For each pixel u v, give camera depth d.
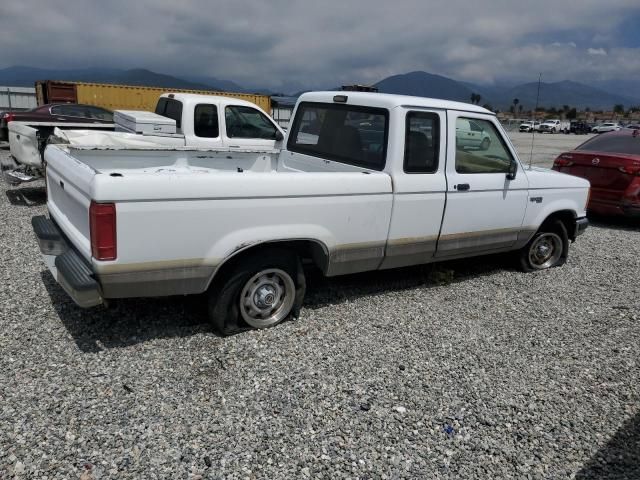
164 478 2.55
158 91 21.62
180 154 5.44
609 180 8.95
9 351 3.60
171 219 3.41
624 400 3.56
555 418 3.30
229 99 8.78
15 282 4.83
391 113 4.50
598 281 6.11
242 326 4.09
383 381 3.56
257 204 3.73
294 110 5.84
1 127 13.00
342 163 4.99
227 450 2.78
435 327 4.50
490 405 3.38
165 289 3.57
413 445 2.94
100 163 4.99
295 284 4.24
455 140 4.88
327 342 4.05
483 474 2.76
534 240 6.12
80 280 3.31
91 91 20.50
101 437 2.80
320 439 2.93
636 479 2.79
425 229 4.80
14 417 2.91
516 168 5.35
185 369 3.52
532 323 4.75
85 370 3.43
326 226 4.13
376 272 5.77
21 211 7.91
